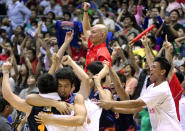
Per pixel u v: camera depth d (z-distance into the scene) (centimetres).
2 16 2558
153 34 1769
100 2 2548
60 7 2566
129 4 2147
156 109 855
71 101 738
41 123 729
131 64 1548
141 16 2022
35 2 2700
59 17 2225
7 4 2609
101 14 2116
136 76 1545
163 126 845
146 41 1043
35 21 2314
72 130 741
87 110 784
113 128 842
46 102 718
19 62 2003
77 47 1422
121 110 869
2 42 2239
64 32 1372
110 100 834
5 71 755
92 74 865
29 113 738
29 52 1811
